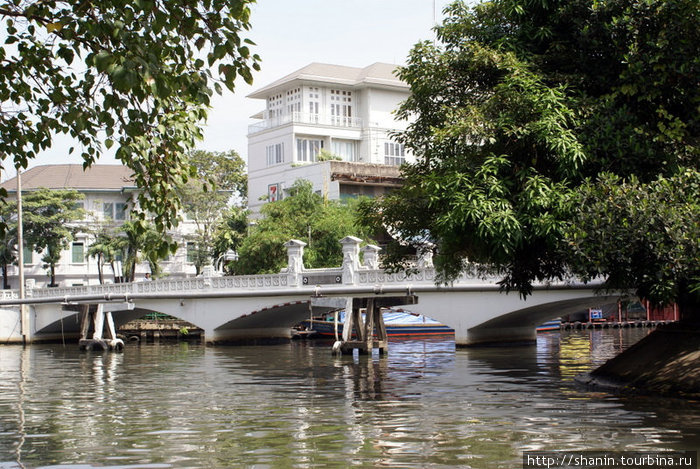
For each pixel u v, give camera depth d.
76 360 35.91
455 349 36.44
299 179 58.00
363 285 38.44
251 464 11.34
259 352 39.16
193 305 46.16
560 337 46.59
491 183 16.83
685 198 15.50
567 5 17.41
